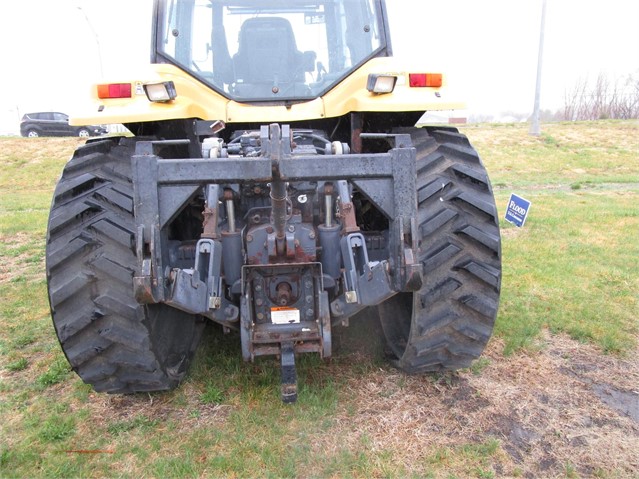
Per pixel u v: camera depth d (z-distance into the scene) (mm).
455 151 2818
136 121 2705
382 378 3094
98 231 2533
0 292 4797
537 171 15625
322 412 2758
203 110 3070
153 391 2969
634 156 16969
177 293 2252
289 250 2621
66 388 3111
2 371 3334
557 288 4559
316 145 3094
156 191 2119
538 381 3121
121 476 2377
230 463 2414
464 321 2688
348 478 2334
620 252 5770
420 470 2391
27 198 13070
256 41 3535
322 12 3570
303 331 2670
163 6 3521
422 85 2904
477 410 2824
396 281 2240
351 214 2674
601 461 2471
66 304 2535
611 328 3754
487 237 2629
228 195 2670
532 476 2377
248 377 3100
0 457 2479
